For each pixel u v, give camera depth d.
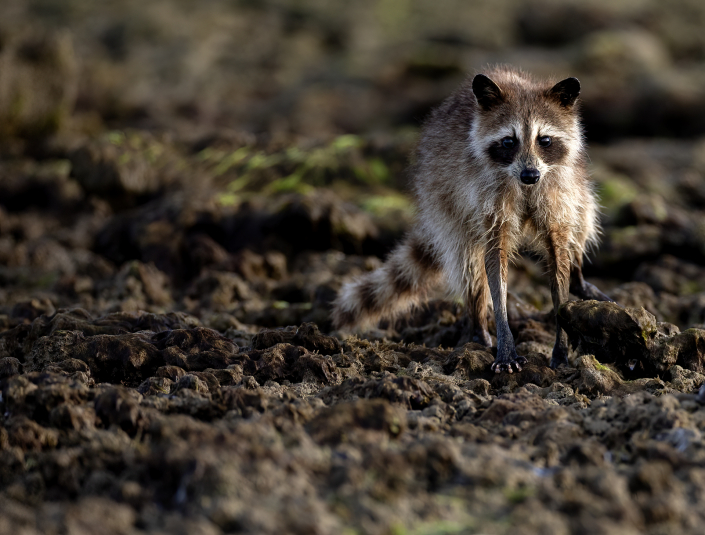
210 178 18.89
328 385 8.62
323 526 5.02
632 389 8.20
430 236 10.45
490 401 7.82
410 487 5.57
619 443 6.67
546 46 46.78
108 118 32.81
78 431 6.79
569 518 5.19
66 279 13.45
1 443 6.54
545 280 14.42
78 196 19.00
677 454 6.05
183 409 7.34
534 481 5.74
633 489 5.62
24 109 23.62
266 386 8.38
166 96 37.03
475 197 9.59
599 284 14.71
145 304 12.38
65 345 8.99
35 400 7.27
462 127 9.91
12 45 23.62
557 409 7.14
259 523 5.04
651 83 33.81
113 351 8.86
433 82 37.25
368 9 54.12
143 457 6.11
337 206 15.52
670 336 8.95
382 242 15.76
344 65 40.94
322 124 33.22
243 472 5.55
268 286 13.50
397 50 44.16
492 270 9.54
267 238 15.38
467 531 5.09
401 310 11.47
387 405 6.63
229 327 11.32
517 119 9.40
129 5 50.81
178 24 47.47
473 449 6.17
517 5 52.81
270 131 31.66
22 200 19.55
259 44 46.44
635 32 44.72
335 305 11.45
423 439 6.48
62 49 24.09
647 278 14.24
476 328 10.05
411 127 33.06
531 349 9.74
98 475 6.04
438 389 8.05
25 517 5.46
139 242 15.05
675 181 20.94
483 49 44.94
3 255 15.69
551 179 9.53
